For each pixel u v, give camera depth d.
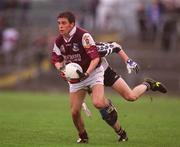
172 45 88.31
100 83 31.94
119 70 83.69
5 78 86.50
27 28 94.75
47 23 96.38
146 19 90.06
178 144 33.59
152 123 43.94
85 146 32.00
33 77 85.25
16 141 33.81
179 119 47.12
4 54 90.19
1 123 42.69
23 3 97.06
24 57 88.75
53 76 84.44
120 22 97.62
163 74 83.00
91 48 31.42
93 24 92.81
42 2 103.75
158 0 89.19
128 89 32.97
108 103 32.84
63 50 32.00
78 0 102.38
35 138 35.12
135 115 50.19
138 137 36.16
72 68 31.05
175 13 90.19
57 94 77.88
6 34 90.62
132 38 94.19
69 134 37.09
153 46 90.69
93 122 44.06
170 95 79.06
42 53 87.12
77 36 31.48
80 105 32.41
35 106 58.53
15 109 55.09
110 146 32.19
